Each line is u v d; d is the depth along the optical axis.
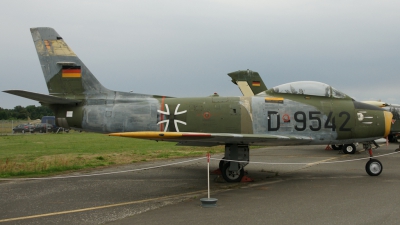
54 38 12.11
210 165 13.84
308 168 12.60
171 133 8.17
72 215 6.59
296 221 5.91
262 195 8.09
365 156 16.84
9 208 7.18
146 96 11.59
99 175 11.37
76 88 11.84
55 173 11.76
